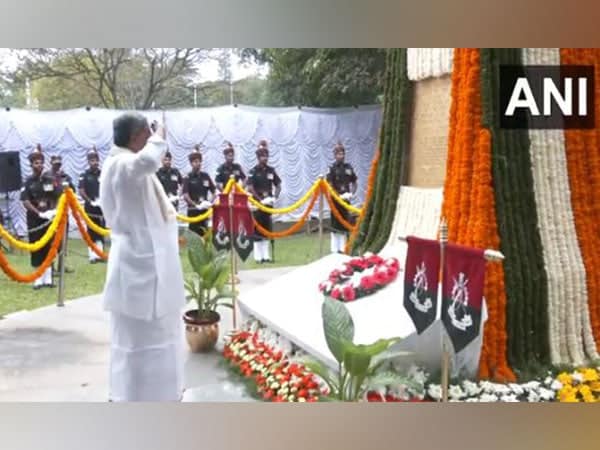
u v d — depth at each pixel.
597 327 3.03
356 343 2.53
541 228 2.99
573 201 3.07
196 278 4.71
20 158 6.36
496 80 2.95
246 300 3.49
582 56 3.03
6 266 3.45
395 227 4.09
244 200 3.82
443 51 3.61
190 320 3.35
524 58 2.99
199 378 2.94
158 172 6.43
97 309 4.32
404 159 4.13
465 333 2.03
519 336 2.87
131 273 2.41
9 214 6.39
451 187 3.06
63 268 4.42
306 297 3.28
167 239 2.51
